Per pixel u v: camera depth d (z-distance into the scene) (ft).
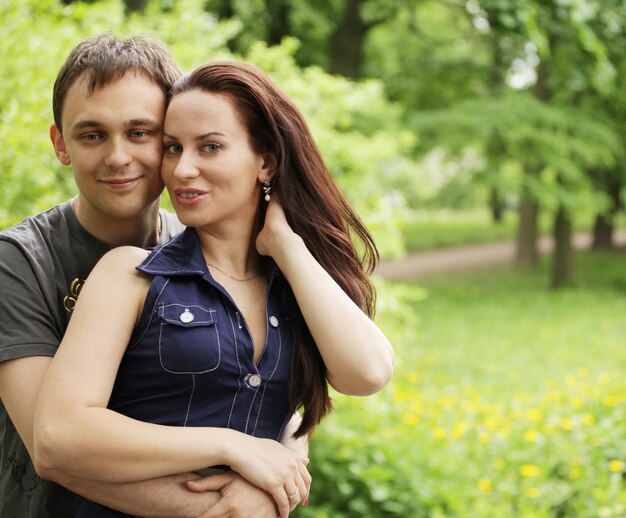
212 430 4.72
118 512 4.99
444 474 14.78
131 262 4.92
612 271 64.03
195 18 13.65
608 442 16.31
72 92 5.08
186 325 4.83
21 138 9.59
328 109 16.19
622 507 13.78
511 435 17.22
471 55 52.90
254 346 5.08
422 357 32.12
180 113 4.98
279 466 4.82
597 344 35.68
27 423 4.76
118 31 12.84
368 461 14.48
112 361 4.66
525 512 13.57
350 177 16.55
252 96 5.07
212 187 4.99
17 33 10.63
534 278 60.23
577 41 27.20
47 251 5.31
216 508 4.74
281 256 5.19
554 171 45.03
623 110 47.96
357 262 5.62
